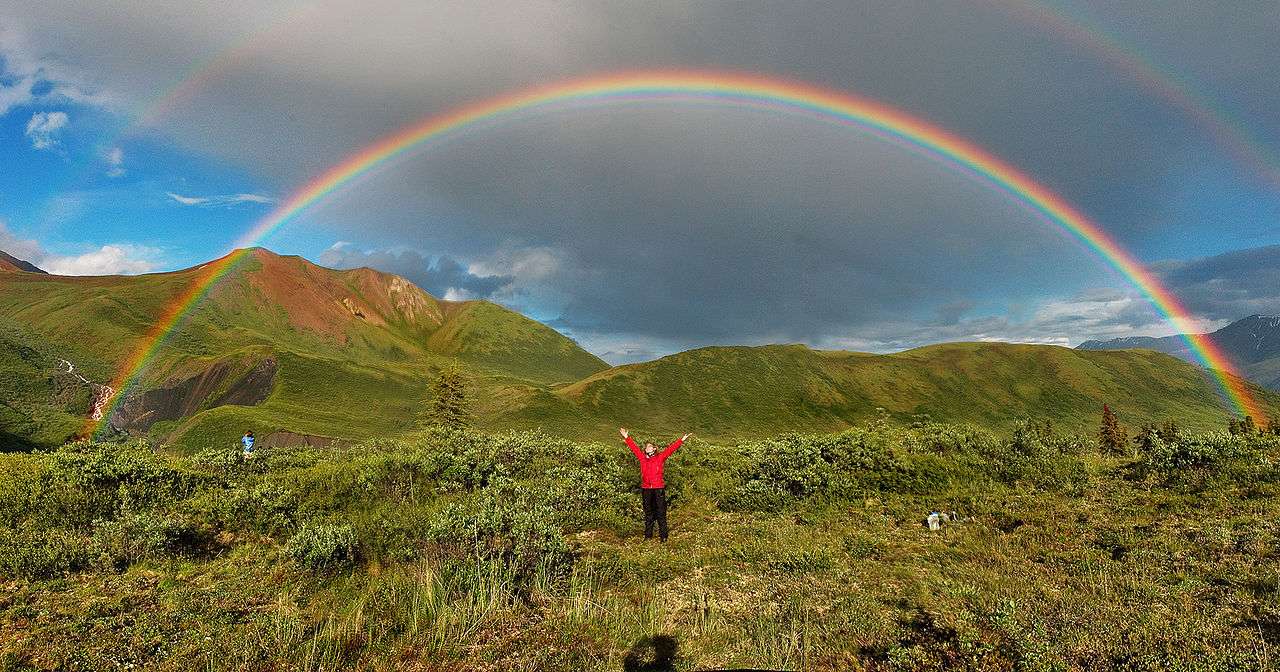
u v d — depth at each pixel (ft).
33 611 23.02
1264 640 17.74
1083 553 28.07
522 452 58.75
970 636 19.04
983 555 29.60
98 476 40.52
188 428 319.47
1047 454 55.57
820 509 42.91
